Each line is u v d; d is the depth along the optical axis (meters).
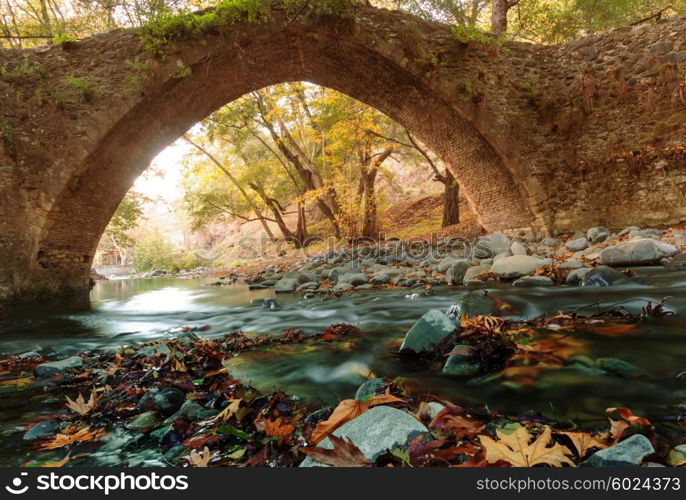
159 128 9.35
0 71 7.57
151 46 8.10
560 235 9.76
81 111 7.91
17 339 4.36
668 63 8.30
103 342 4.05
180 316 5.65
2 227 7.23
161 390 2.17
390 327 3.71
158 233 28.97
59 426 1.92
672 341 2.46
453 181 16.23
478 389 1.97
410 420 1.42
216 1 11.55
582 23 12.87
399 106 11.02
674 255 5.54
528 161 9.93
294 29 8.88
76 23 10.88
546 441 1.30
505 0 11.97
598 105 9.27
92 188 8.66
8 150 7.39
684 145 8.02
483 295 3.90
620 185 8.90
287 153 20.22
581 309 3.46
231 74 9.60
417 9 11.21
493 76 9.88
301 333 3.73
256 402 2.00
